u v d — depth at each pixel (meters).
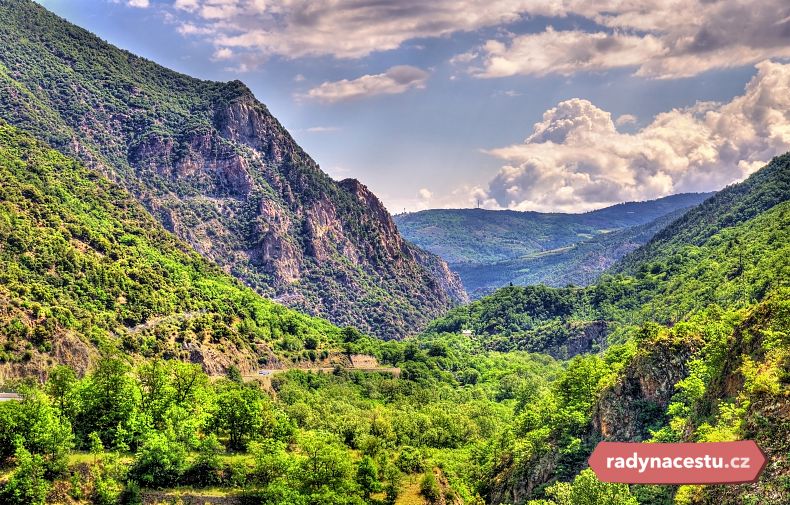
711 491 97.56
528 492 168.38
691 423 130.12
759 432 96.75
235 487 145.75
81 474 131.75
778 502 87.38
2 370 193.88
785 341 110.00
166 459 140.62
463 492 188.50
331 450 162.12
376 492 171.00
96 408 148.50
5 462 129.38
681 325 166.50
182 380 169.62
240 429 168.00
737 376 120.62
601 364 192.12
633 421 156.50
